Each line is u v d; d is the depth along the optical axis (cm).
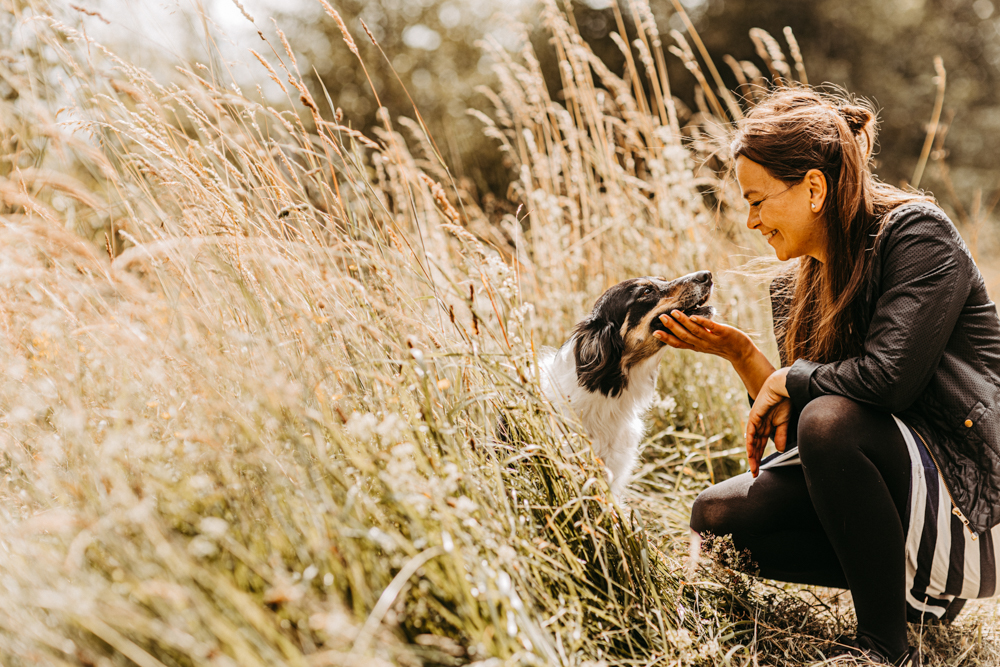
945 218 206
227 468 166
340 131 248
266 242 220
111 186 239
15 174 226
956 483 203
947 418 206
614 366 307
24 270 188
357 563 151
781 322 267
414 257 238
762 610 228
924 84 1397
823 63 1352
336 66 1117
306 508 163
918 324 197
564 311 409
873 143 243
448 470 171
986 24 1550
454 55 1230
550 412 207
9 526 164
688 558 251
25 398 183
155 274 236
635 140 460
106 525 142
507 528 185
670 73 1352
